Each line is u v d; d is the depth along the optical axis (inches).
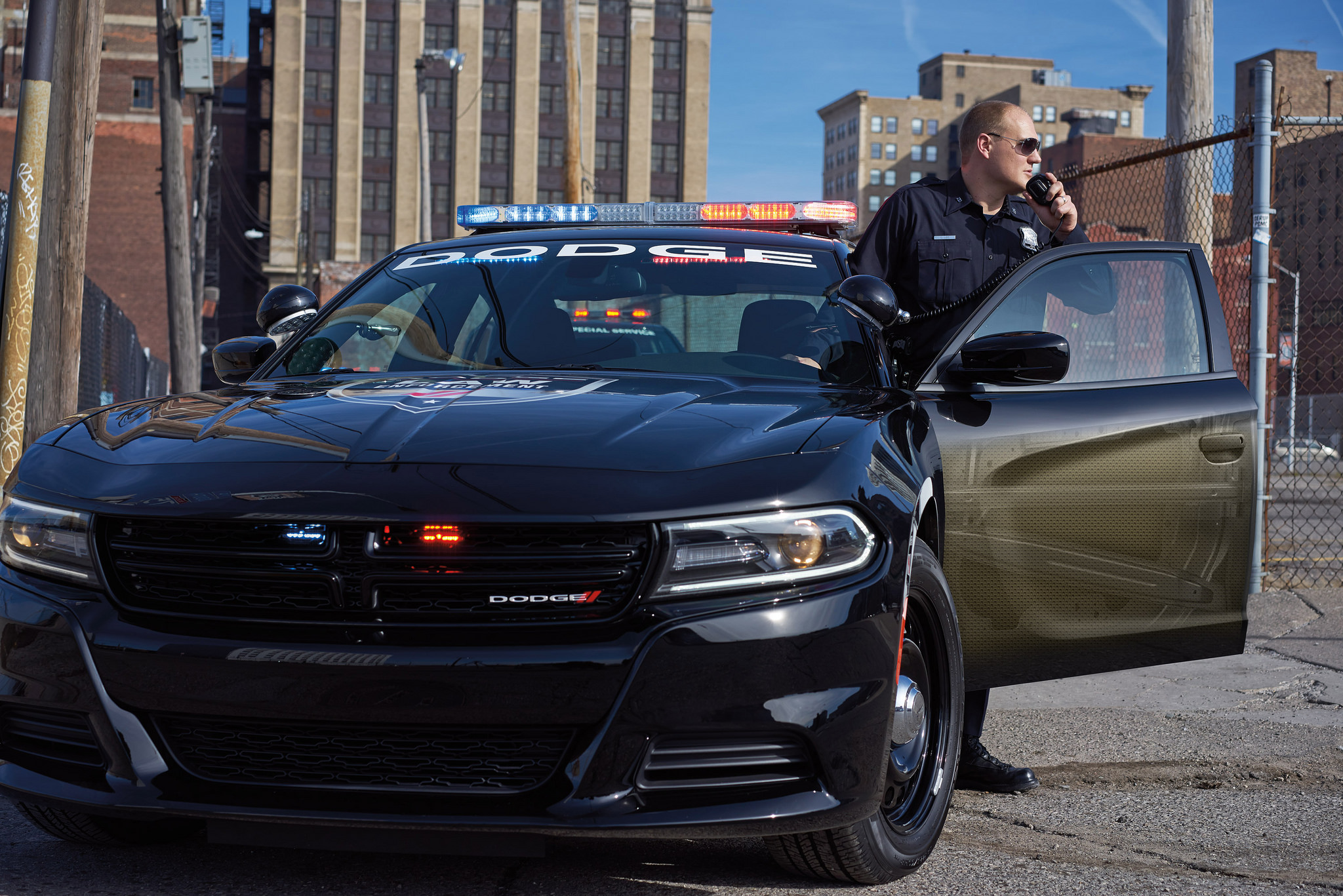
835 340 139.2
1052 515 140.9
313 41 2928.2
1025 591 139.8
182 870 112.7
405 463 98.6
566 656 91.5
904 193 165.6
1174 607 146.4
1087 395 146.1
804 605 96.1
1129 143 4655.5
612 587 93.9
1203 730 182.2
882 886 112.3
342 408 111.7
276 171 2903.5
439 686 91.6
